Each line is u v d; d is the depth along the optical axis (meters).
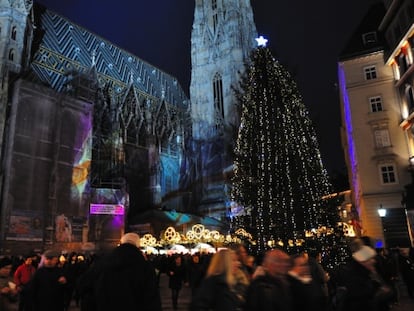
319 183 22.28
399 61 41.47
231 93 84.06
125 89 81.44
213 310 5.68
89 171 54.72
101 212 54.94
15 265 21.58
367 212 40.56
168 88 99.31
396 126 41.69
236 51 88.12
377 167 41.47
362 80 44.34
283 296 5.67
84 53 77.81
